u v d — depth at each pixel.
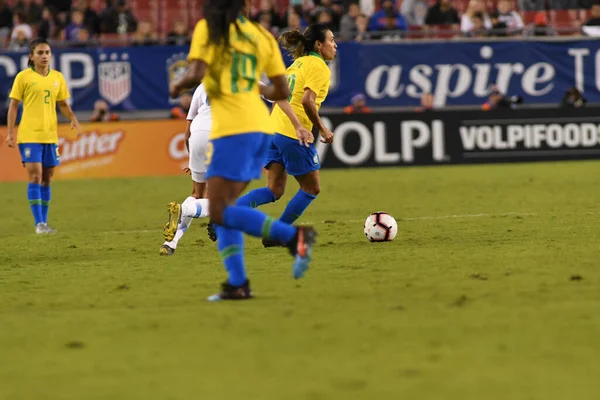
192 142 31.69
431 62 75.94
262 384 14.36
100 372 15.47
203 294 22.73
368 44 75.38
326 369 15.12
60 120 75.12
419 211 43.38
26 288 24.78
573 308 19.28
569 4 84.94
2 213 49.88
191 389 14.24
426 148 71.19
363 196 51.88
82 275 26.92
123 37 80.06
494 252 28.27
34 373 15.56
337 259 27.94
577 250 28.08
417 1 83.88
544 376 14.38
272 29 76.75
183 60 74.69
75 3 84.25
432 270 25.00
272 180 31.38
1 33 80.38
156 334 18.11
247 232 20.36
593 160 71.81
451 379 14.33
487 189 53.56
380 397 13.50
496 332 17.28
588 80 76.69
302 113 30.67
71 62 73.94
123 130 70.31
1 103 73.06
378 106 75.75
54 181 67.88
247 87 20.77
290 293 22.14
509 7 81.44
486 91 76.31
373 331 17.64
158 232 38.81
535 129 71.56
